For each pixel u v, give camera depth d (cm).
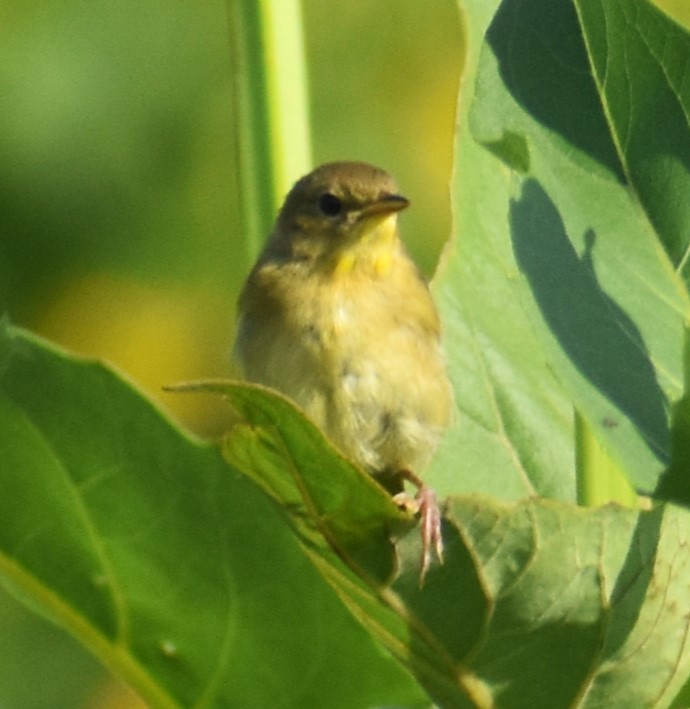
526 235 340
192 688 340
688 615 339
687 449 337
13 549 339
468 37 344
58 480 339
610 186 341
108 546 339
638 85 342
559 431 345
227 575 339
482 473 345
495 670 339
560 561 338
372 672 339
